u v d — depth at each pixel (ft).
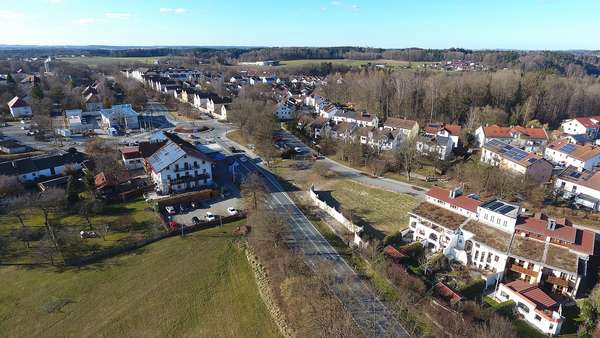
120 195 303.48
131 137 490.08
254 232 254.06
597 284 204.74
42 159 344.49
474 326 169.37
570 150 381.40
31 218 273.33
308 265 225.76
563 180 313.53
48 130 483.51
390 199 326.44
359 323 177.68
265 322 185.57
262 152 425.28
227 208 299.79
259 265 226.58
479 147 456.04
